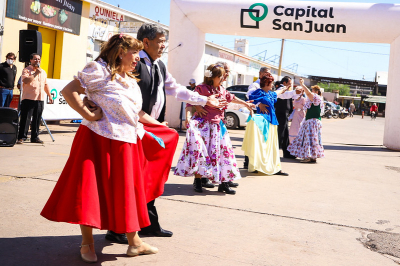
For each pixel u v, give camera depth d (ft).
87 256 8.64
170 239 10.39
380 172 23.59
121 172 8.38
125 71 8.78
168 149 10.02
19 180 15.20
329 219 13.09
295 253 9.95
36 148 23.52
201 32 40.09
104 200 8.41
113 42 8.52
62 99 32.60
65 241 9.80
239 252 9.75
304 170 22.84
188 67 40.24
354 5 35.81
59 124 38.06
